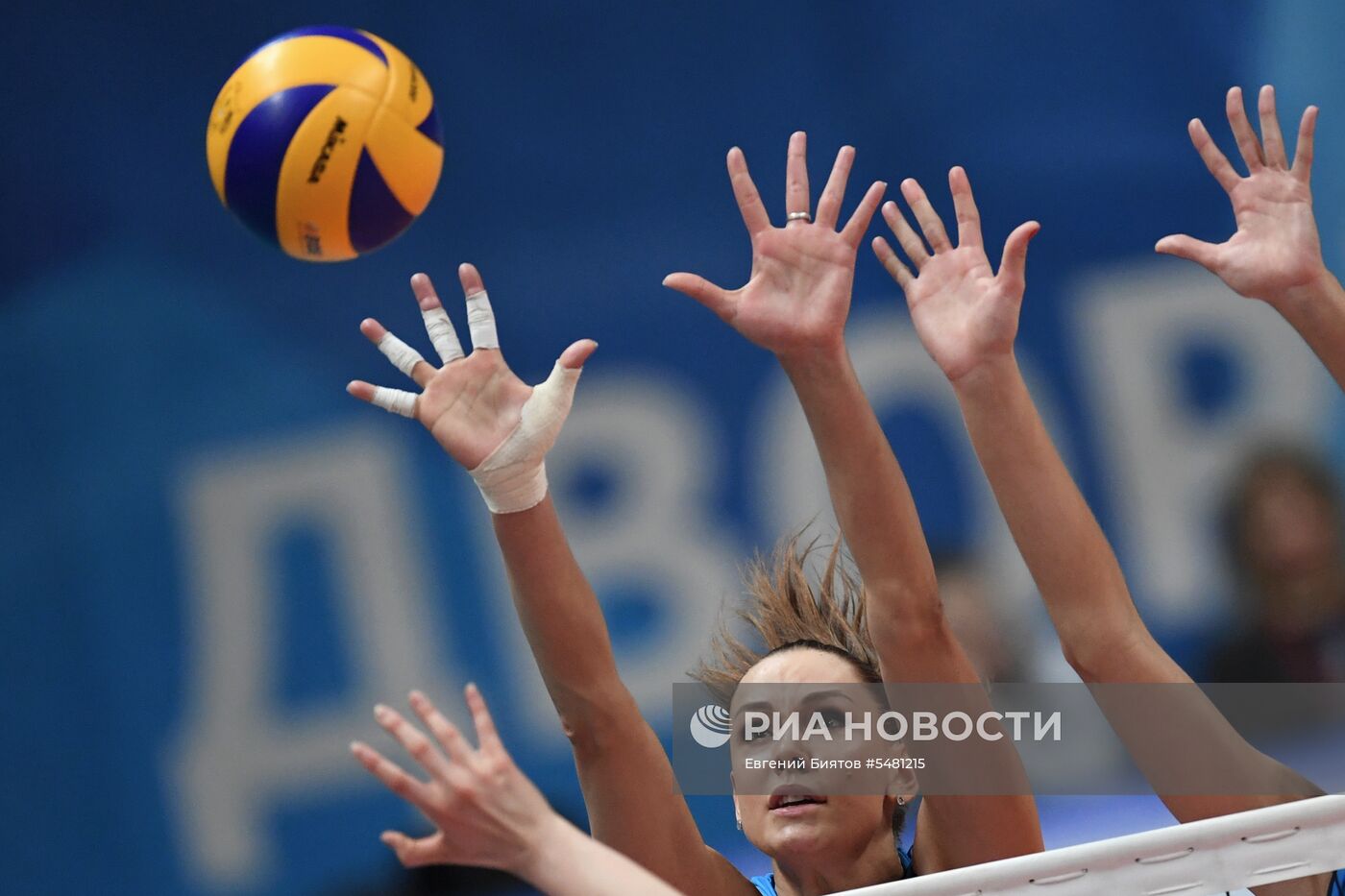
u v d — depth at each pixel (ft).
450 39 96.12
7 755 86.58
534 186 94.84
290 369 91.97
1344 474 86.48
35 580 89.04
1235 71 95.86
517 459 36.58
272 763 85.97
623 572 87.04
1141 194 94.58
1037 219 94.32
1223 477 87.30
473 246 93.71
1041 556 36.29
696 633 85.87
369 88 37.42
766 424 89.71
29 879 85.15
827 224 37.04
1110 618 36.29
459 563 88.17
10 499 89.97
